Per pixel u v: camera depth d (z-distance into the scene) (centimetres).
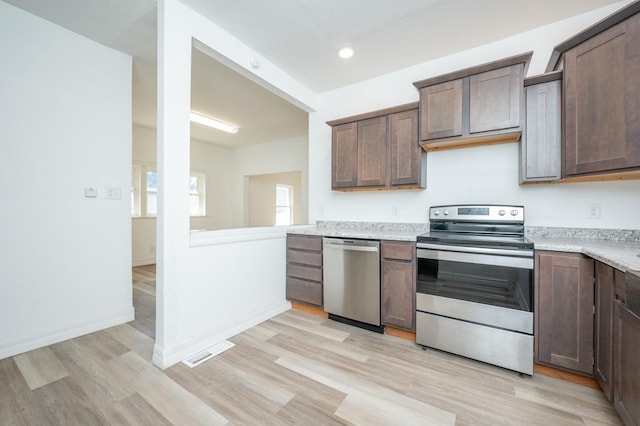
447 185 258
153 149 527
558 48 179
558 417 138
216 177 657
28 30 204
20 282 200
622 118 144
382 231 271
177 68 188
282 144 612
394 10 200
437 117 224
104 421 134
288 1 190
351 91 318
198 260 204
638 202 189
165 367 179
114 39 238
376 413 141
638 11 137
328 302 259
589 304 156
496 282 181
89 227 235
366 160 270
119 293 251
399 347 211
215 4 193
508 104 198
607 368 139
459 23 214
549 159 190
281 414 140
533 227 219
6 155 196
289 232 288
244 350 204
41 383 163
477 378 171
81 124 232
